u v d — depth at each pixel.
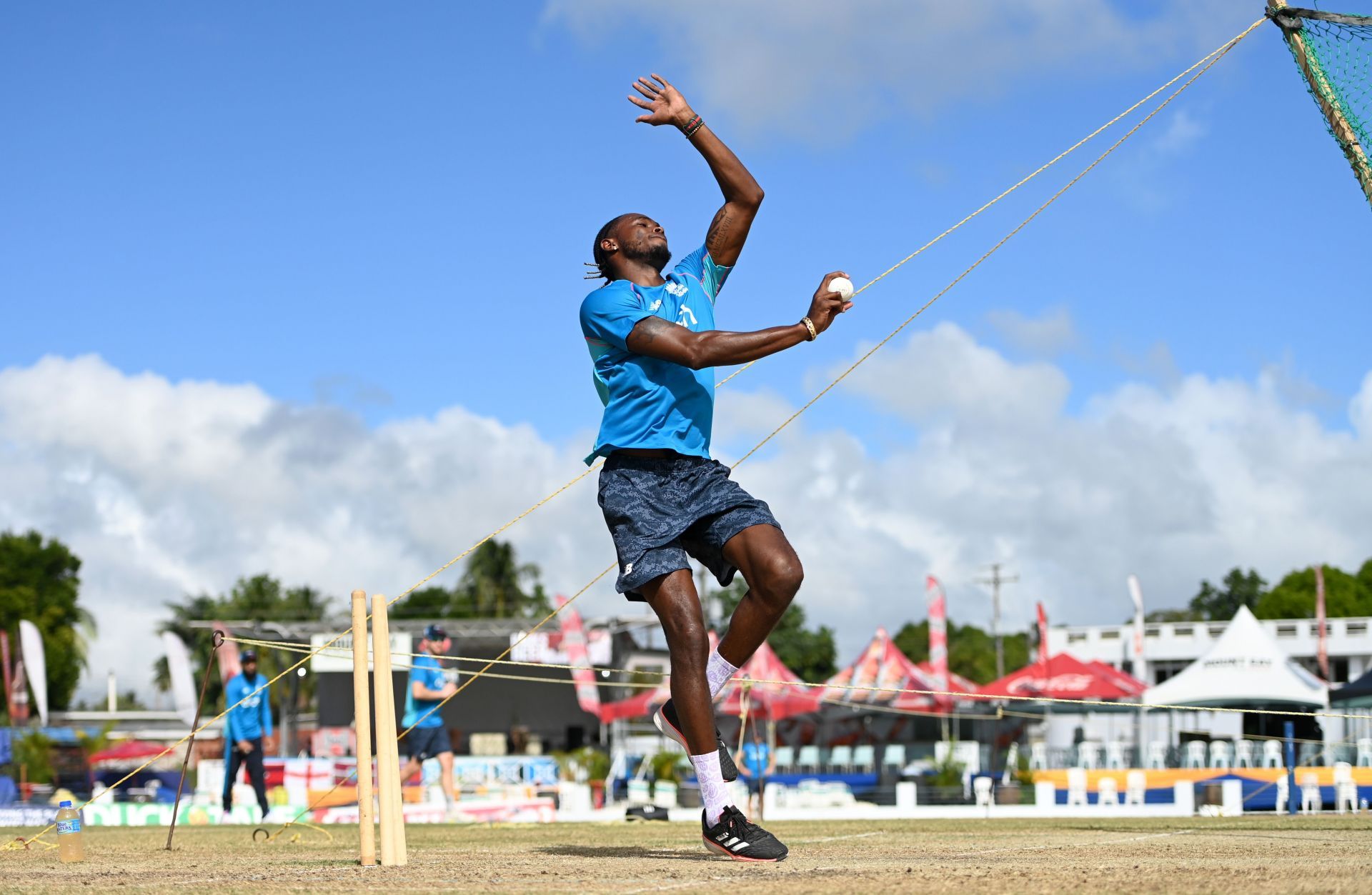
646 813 12.92
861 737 34.91
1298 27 6.98
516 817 13.44
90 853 5.93
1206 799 15.63
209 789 18.89
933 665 26.86
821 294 4.00
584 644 28.58
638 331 4.00
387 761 4.03
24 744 33.28
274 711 48.56
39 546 70.56
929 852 4.37
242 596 84.69
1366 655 45.25
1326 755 21.31
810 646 80.94
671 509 4.00
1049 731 34.44
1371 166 6.77
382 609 4.09
